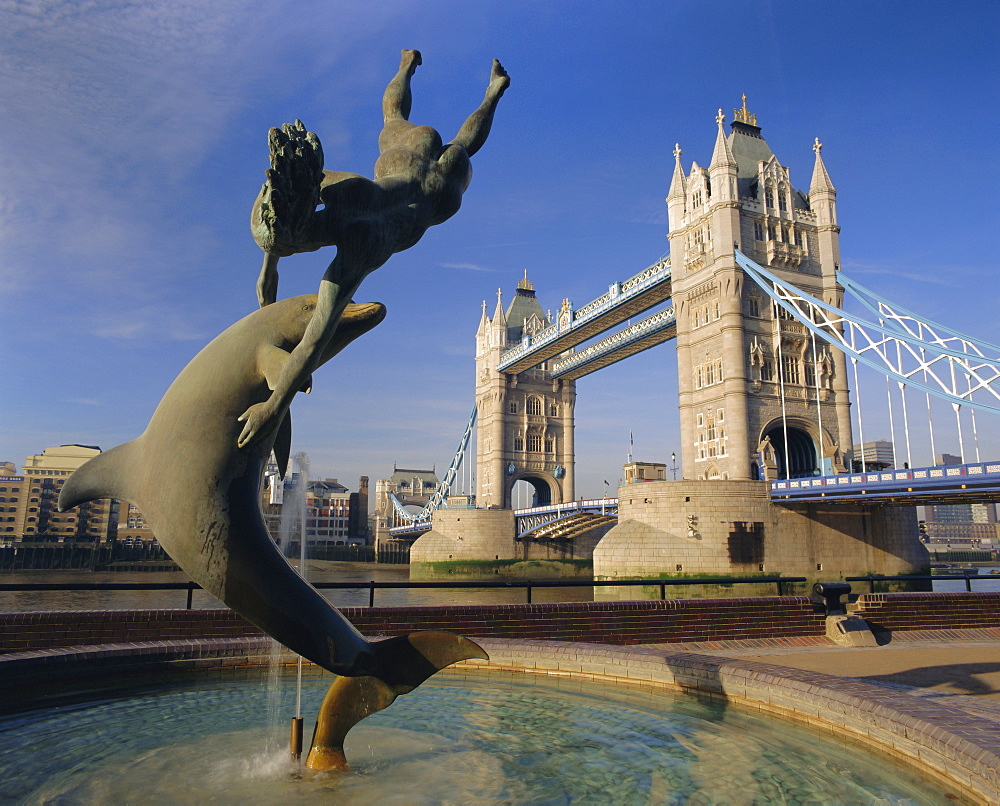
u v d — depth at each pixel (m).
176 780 4.61
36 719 5.98
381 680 4.98
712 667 7.09
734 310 58.03
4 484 105.06
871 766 5.06
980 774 4.30
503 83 5.12
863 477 42.97
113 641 9.43
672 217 65.00
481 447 105.44
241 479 4.66
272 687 7.38
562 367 99.31
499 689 7.50
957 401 44.88
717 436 58.59
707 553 48.97
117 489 4.96
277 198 3.80
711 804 4.36
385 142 4.92
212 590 4.63
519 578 81.94
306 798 4.33
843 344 52.53
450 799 4.36
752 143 67.56
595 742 5.59
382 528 143.12
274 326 4.85
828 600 12.98
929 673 9.72
